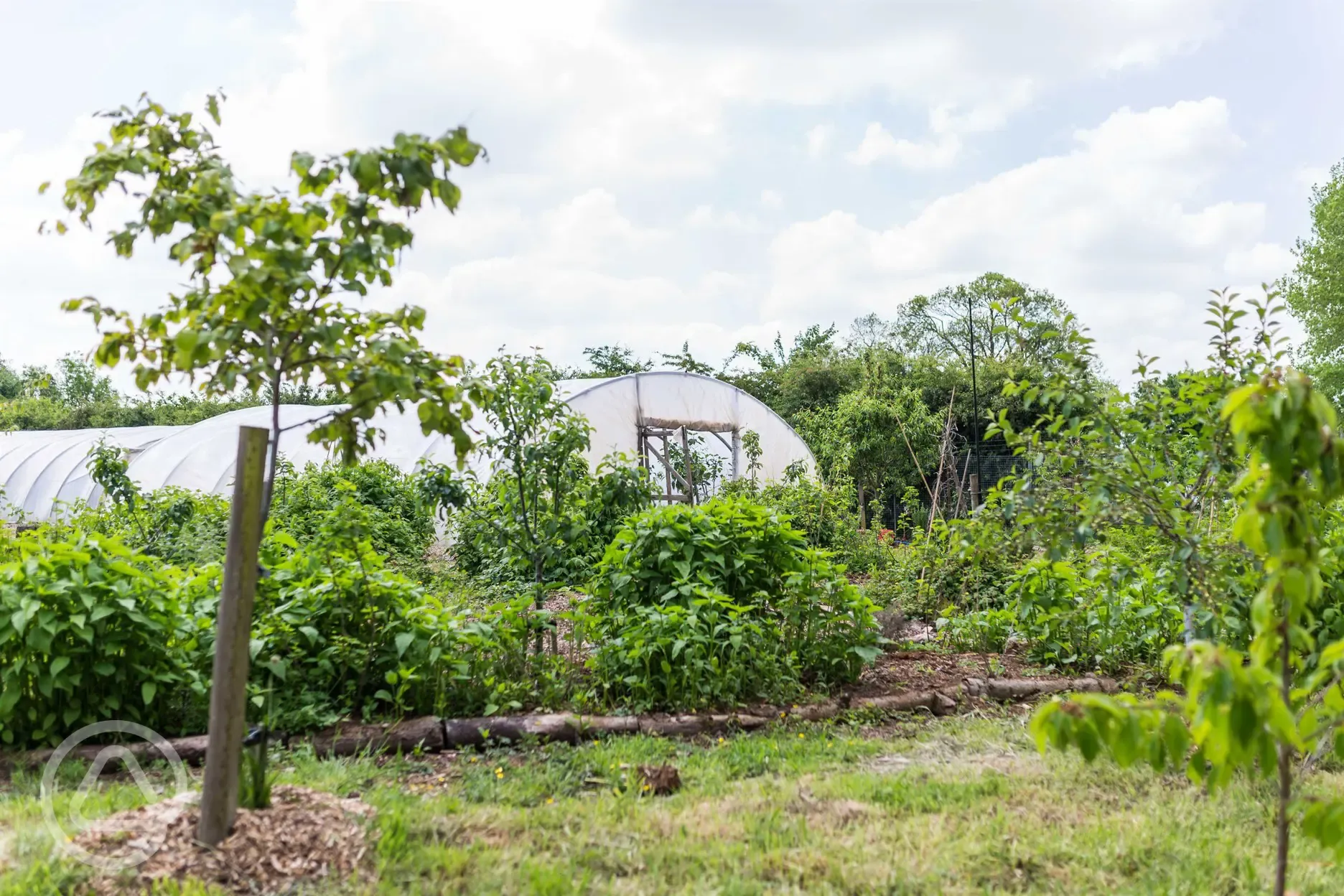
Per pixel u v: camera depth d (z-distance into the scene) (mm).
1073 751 4773
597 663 5590
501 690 5230
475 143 3125
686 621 5418
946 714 5816
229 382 3207
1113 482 4570
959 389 24219
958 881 3229
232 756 3186
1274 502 2121
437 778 4305
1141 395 5125
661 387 15898
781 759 4719
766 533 6355
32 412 33938
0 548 6371
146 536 10062
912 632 8344
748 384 28312
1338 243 27031
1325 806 2160
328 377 3502
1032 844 3529
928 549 9312
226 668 3164
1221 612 4617
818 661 6078
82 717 4488
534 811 3840
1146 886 3188
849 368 27234
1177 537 4574
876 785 4203
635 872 3301
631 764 4410
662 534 5992
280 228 2908
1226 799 4043
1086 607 6516
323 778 4117
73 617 4285
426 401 3520
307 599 5094
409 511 12180
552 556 6766
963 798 4070
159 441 17500
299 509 10758
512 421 6508
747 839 3576
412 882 3088
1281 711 1904
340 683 5109
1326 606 5051
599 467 7223
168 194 3145
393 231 3230
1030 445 5027
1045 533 4812
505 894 3057
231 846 3125
